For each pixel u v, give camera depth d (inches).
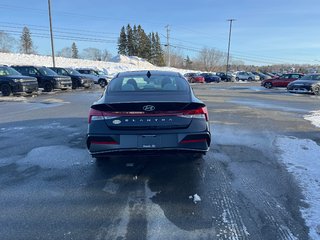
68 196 146.1
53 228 118.0
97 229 117.3
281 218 125.3
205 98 646.5
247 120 355.3
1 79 635.5
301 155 211.2
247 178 168.6
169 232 115.0
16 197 145.2
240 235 112.9
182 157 203.8
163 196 145.9
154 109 156.2
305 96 738.2
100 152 159.2
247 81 2049.7
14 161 196.7
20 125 316.2
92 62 2472.9
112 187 156.6
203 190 152.8
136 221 123.0
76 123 327.0
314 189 153.9
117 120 156.6
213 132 284.7
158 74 204.7
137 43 4097.0
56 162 194.4
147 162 193.8
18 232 115.3
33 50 3595.0
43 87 778.2
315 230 116.3
